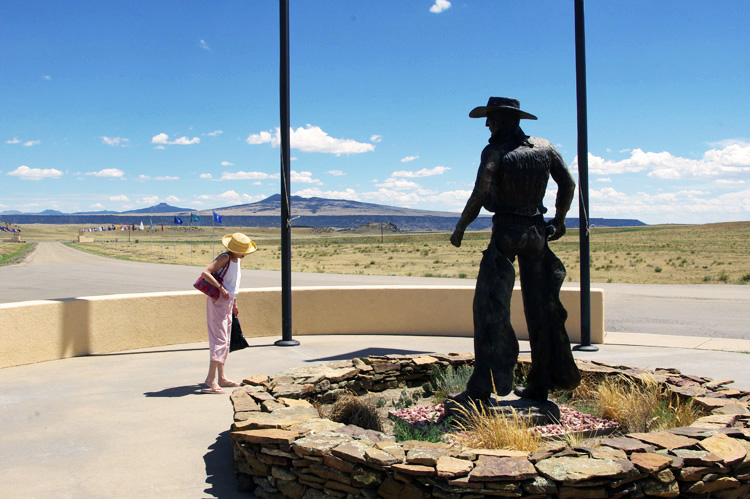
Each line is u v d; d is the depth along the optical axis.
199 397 6.71
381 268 46.28
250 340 10.70
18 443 5.16
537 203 5.58
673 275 37.09
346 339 10.73
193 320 10.38
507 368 5.46
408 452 3.85
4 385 7.21
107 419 5.87
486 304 5.52
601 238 122.75
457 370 7.30
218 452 5.00
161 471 4.59
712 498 3.78
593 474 3.49
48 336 8.70
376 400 6.71
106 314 9.38
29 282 27.61
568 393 6.52
